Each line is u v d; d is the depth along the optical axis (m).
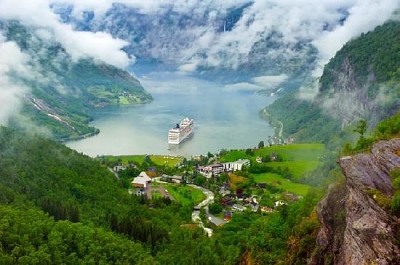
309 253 92.38
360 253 64.12
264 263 111.81
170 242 187.25
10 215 156.50
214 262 161.38
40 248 144.62
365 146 81.06
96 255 153.00
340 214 79.06
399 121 82.25
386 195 64.56
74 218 186.75
